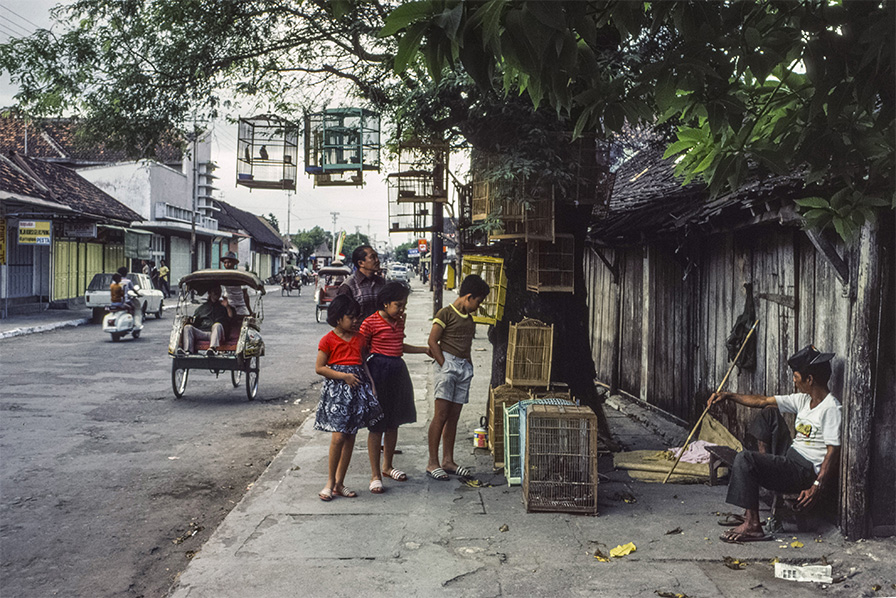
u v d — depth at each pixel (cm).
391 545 472
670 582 417
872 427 474
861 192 389
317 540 480
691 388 816
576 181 671
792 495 508
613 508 556
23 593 420
